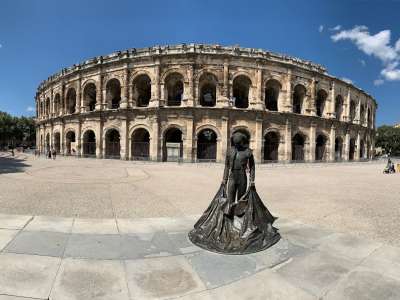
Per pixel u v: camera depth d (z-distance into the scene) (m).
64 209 11.70
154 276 5.77
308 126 51.53
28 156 59.19
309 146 51.53
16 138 116.75
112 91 52.06
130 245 7.41
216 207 7.96
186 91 45.47
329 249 7.35
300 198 15.41
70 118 55.91
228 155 8.54
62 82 58.06
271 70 47.75
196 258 6.67
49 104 66.50
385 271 6.11
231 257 6.76
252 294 5.16
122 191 16.53
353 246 7.59
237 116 45.62
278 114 47.75
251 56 46.53
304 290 5.30
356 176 28.94
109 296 5.00
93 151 53.69
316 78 52.38
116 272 5.89
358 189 19.16
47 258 6.43
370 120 72.62
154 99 46.03
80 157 53.38
